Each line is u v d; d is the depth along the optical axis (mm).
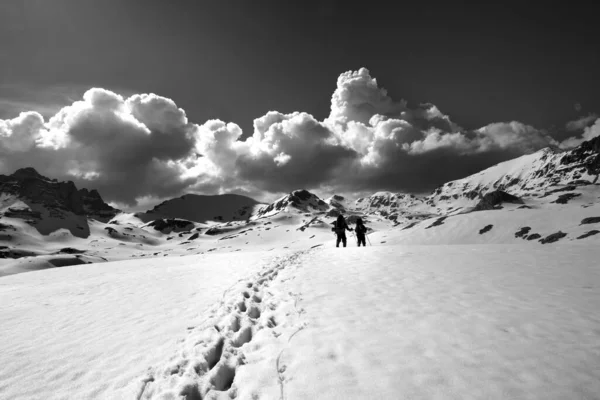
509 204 145250
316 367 3977
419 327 5121
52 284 12680
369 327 5223
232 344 4898
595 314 5383
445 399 3205
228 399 3469
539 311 5633
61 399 3562
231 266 13789
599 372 3574
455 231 99438
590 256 10758
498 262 10602
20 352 4930
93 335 5602
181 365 4152
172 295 8500
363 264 11664
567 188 168500
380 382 3572
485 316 5484
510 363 3859
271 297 7660
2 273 106250
